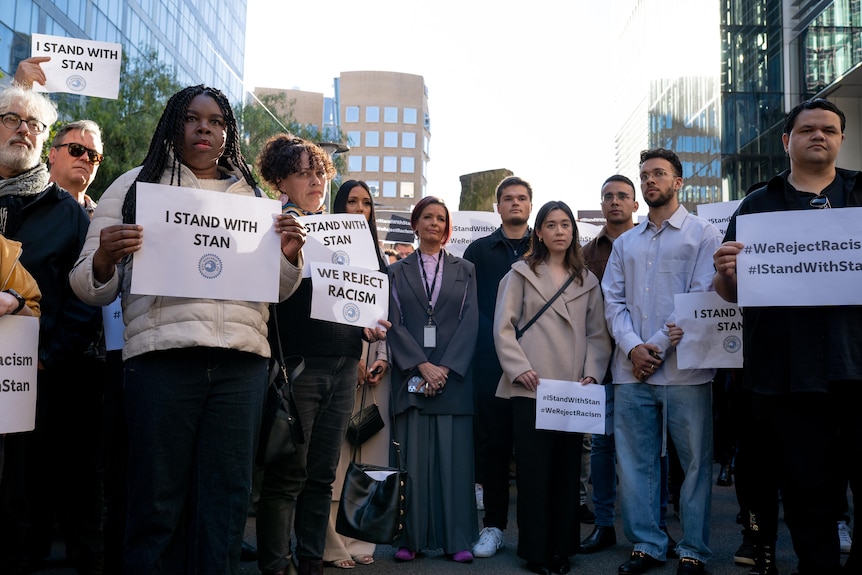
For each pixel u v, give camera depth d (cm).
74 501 419
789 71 3167
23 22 3262
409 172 12662
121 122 2336
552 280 515
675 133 4562
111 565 328
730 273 396
